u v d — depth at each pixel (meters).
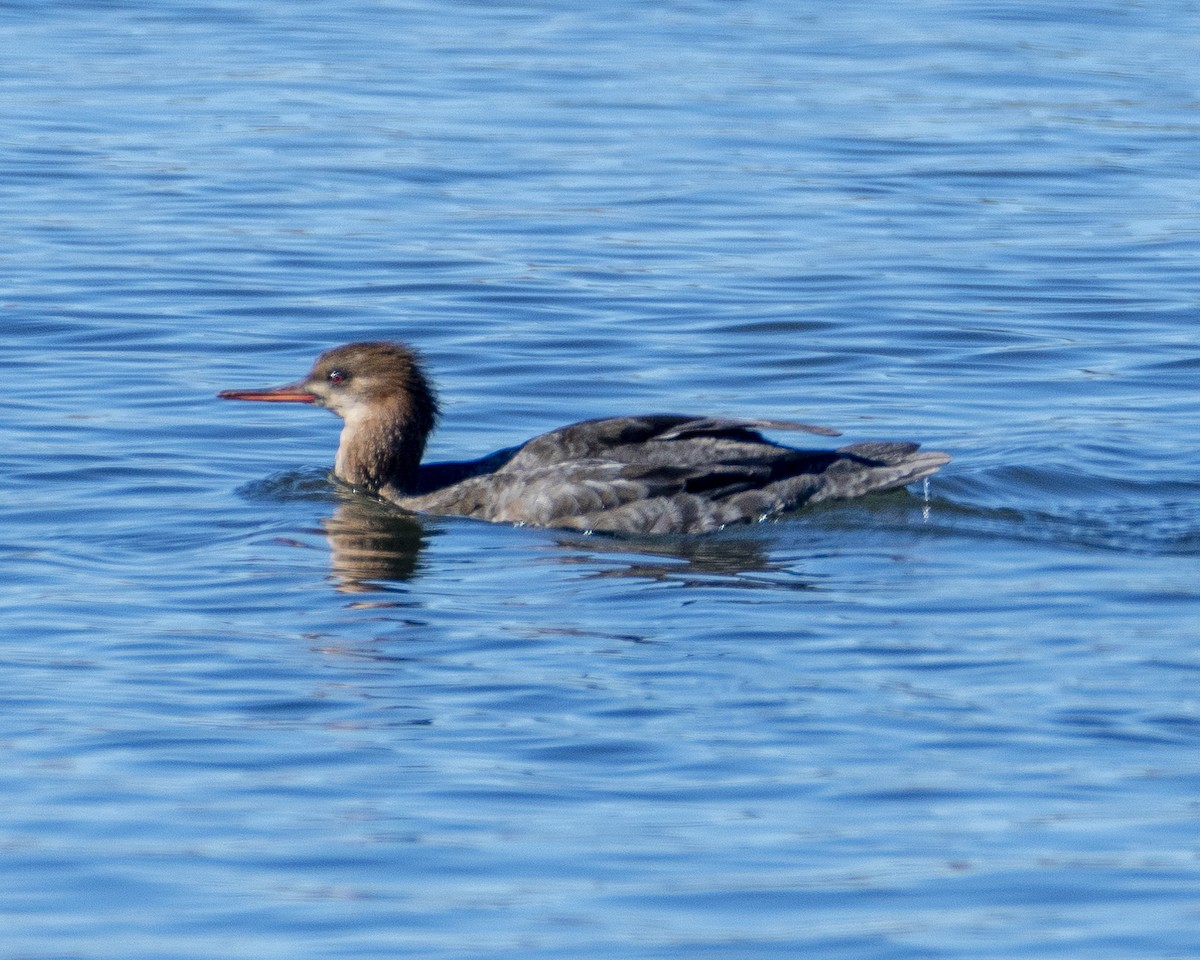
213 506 16.58
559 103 32.41
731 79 34.59
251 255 23.98
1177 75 35.31
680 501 16.09
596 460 16.48
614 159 28.88
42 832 10.34
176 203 26.14
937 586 14.33
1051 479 17.11
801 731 11.59
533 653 12.92
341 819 10.53
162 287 22.69
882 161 29.09
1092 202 27.17
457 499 16.83
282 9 40.88
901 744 11.39
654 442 16.59
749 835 10.34
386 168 28.12
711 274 23.56
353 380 17.47
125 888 9.78
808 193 27.30
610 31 39.06
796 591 14.27
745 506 16.11
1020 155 29.58
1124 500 16.70
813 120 31.50
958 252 24.69
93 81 33.19
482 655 12.89
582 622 13.56
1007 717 11.74
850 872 9.92
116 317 21.66
